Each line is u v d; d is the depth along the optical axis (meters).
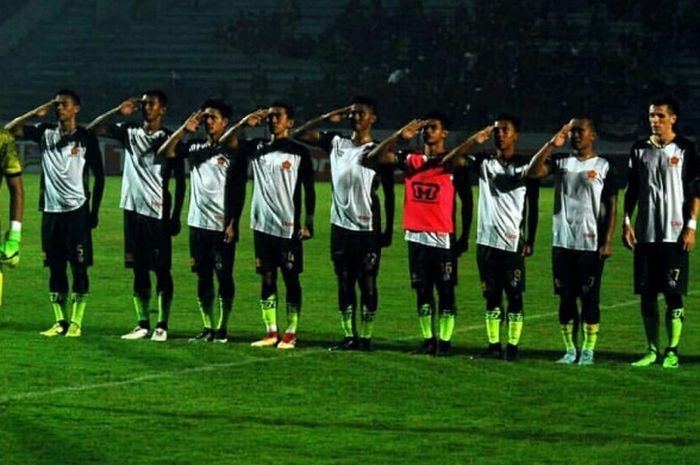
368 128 21.36
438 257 20.95
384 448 14.68
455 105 67.88
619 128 66.12
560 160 20.50
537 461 14.20
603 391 18.16
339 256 21.31
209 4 81.88
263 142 21.70
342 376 18.97
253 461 14.05
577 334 20.81
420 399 17.39
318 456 14.29
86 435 15.14
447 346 21.12
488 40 73.38
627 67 70.12
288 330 21.64
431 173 20.91
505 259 20.59
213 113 21.69
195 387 17.98
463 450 14.64
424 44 73.56
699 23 72.88
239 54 78.12
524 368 19.91
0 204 51.06
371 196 21.14
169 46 78.88
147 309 22.48
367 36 75.00
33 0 81.75
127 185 22.14
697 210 20.30
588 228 20.25
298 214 21.50
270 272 21.66
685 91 68.69
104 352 20.69
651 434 15.53
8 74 77.31
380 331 23.55
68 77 76.88
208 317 22.16
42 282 29.53
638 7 75.31
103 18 80.81
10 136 16.31
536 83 69.31
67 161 22.12
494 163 20.62
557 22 73.81
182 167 22.12
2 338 21.95
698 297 28.69
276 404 16.95
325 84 71.31
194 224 21.94
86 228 22.25
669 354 20.34
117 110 22.20
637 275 20.61
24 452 14.34
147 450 14.47
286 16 78.81
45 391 17.55
